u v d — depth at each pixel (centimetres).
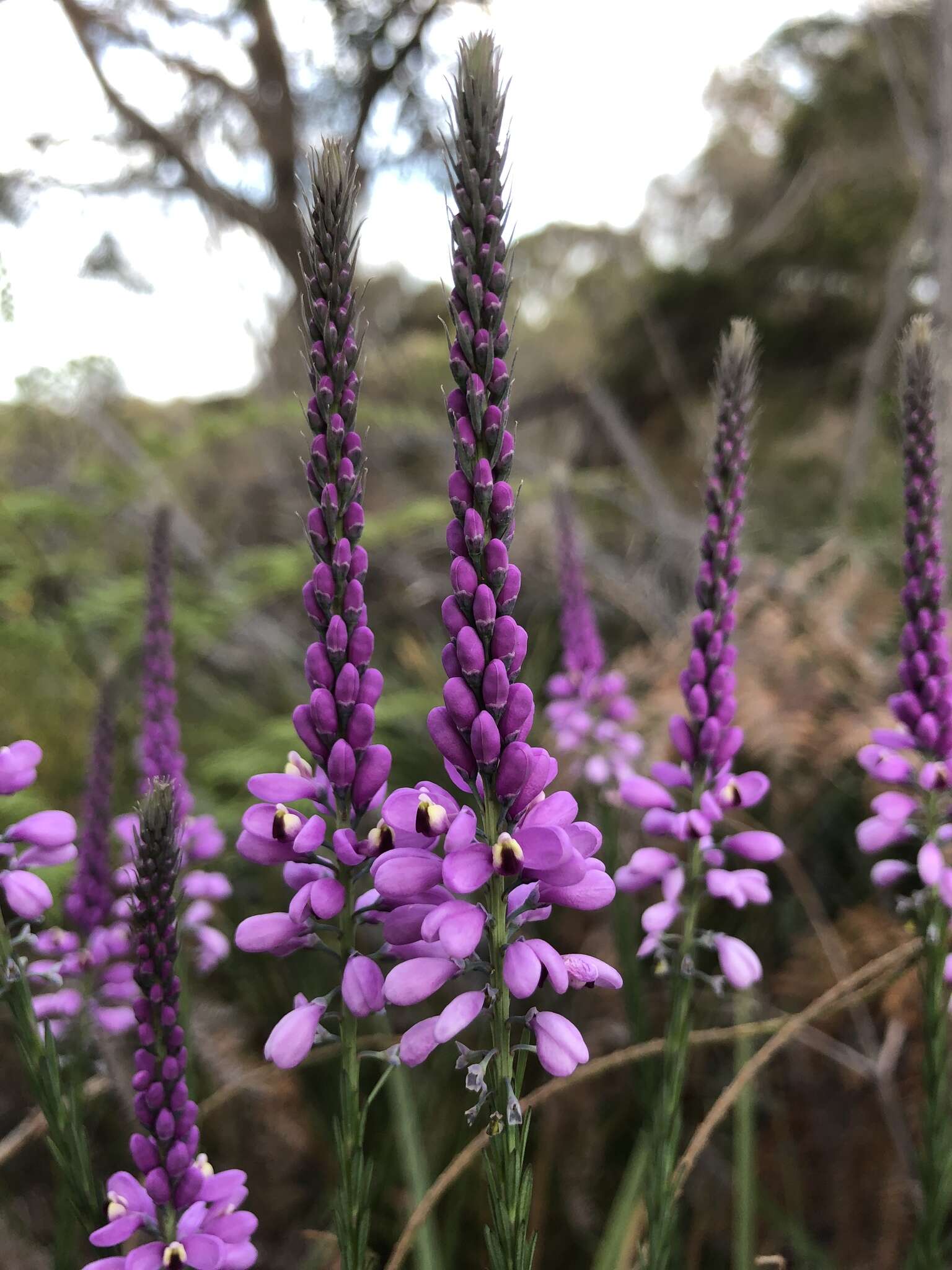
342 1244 10
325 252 9
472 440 8
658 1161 13
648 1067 16
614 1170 21
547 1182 20
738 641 32
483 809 9
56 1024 14
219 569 46
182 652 36
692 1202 21
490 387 8
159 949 10
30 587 40
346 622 9
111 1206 10
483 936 10
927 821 15
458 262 8
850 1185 21
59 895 21
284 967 24
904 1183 20
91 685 34
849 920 23
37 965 14
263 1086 20
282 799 9
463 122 8
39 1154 22
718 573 14
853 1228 20
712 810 13
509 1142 9
